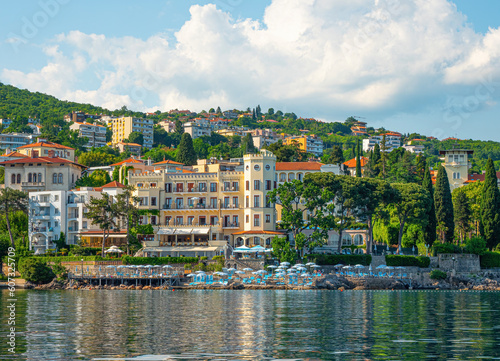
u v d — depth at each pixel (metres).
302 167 174.88
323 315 75.81
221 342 55.19
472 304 92.44
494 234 155.50
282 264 129.62
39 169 175.38
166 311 80.69
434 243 153.00
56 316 75.19
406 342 54.91
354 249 152.25
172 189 158.12
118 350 51.38
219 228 152.38
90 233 154.88
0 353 50.06
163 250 144.38
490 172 158.38
